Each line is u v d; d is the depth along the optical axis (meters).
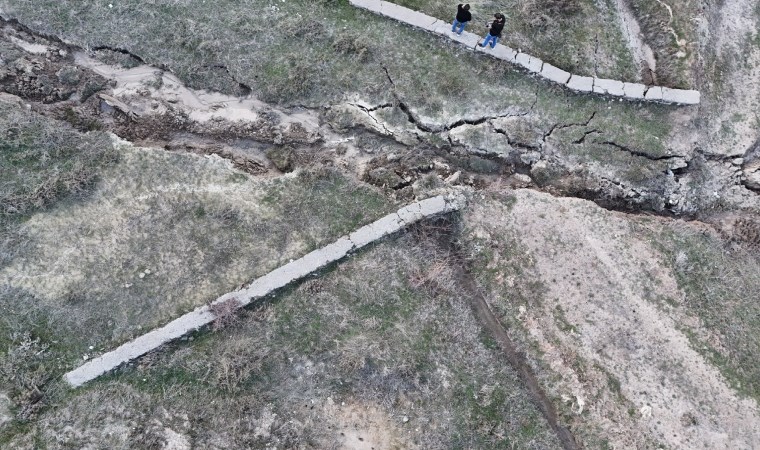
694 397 8.76
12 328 8.73
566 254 9.31
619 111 9.69
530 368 9.00
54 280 8.92
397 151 9.80
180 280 8.98
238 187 9.33
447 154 9.80
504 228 9.38
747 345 8.98
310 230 9.20
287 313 8.92
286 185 9.36
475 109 9.72
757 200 9.80
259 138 9.82
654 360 8.95
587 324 9.11
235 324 8.77
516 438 8.69
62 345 8.77
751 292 9.32
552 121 9.69
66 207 9.16
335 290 9.02
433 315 9.04
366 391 8.80
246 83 9.80
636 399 8.82
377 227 9.11
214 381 8.63
